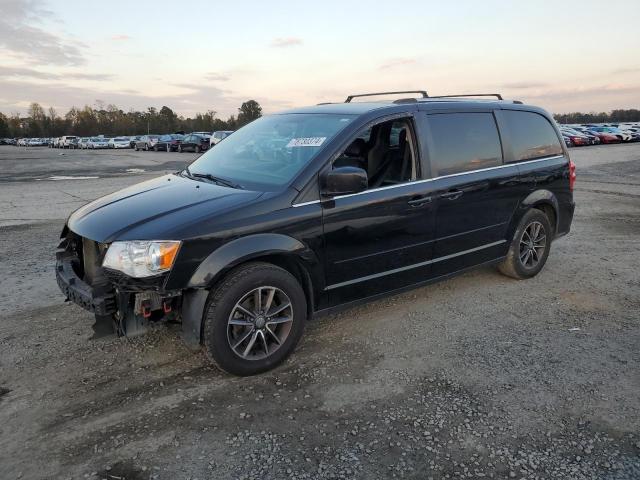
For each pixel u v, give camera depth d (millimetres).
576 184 13891
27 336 3971
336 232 3594
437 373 3424
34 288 5117
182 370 3465
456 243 4465
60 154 42750
